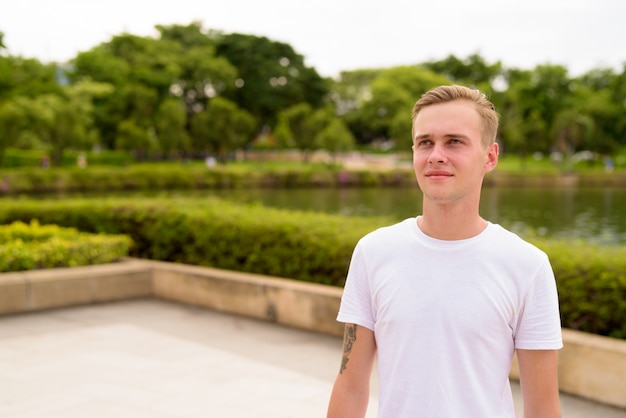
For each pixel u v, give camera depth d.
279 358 5.30
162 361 5.21
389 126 79.62
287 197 44.50
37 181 45.50
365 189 53.91
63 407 4.24
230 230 7.47
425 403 1.56
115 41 75.56
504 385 1.61
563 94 81.19
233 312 6.74
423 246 1.62
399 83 83.06
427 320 1.57
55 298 6.90
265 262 7.07
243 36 81.00
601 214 31.94
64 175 46.94
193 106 79.19
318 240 6.60
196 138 67.00
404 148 72.81
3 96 53.91
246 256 7.31
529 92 80.44
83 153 59.19
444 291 1.57
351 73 93.38
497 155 1.70
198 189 52.53
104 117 63.47
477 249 1.59
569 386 4.48
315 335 5.97
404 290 1.60
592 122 70.44
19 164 53.22
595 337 4.52
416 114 1.68
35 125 49.12
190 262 8.05
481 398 1.55
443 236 1.62
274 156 78.25
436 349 1.56
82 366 5.07
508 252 1.60
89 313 6.75
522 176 58.91
